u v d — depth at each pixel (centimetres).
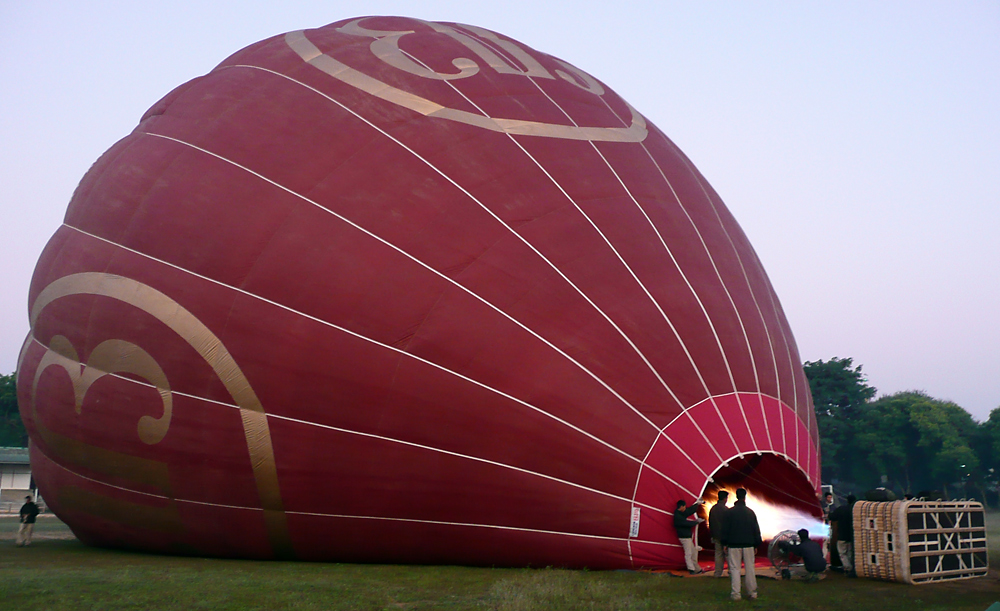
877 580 1079
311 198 1242
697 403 1195
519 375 1142
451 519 1152
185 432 1230
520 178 1291
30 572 1114
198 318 1230
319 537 1210
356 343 1159
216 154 1334
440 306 1165
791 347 1473
